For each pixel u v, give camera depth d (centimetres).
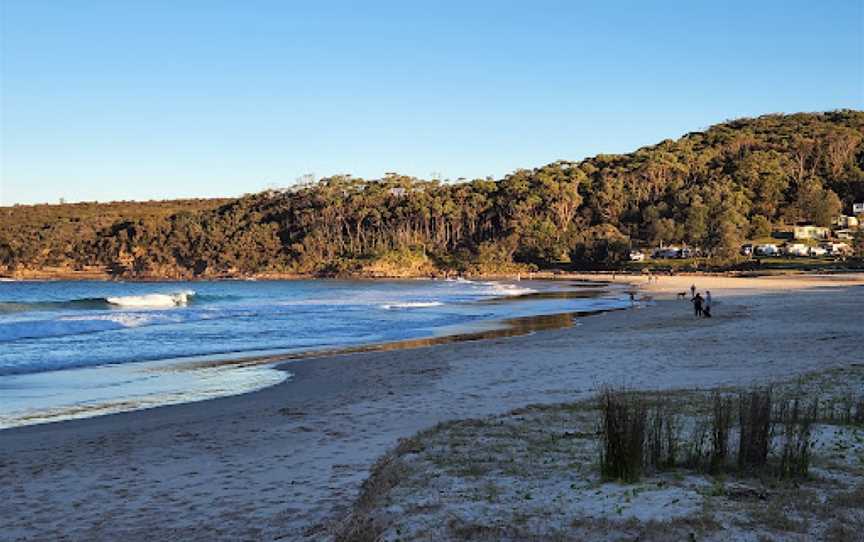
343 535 616
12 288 10900
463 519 597
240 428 1187
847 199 15275
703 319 3022
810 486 666
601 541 534
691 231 13175
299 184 17825
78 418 1330
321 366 1967
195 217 17475
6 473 927
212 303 5850
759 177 15262
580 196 15925
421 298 6216
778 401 1091
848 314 2986
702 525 552
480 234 15875
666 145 19425
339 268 14488
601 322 3206
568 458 811
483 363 1878
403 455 856
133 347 2539
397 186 17262
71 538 676
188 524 700
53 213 19200
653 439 781
